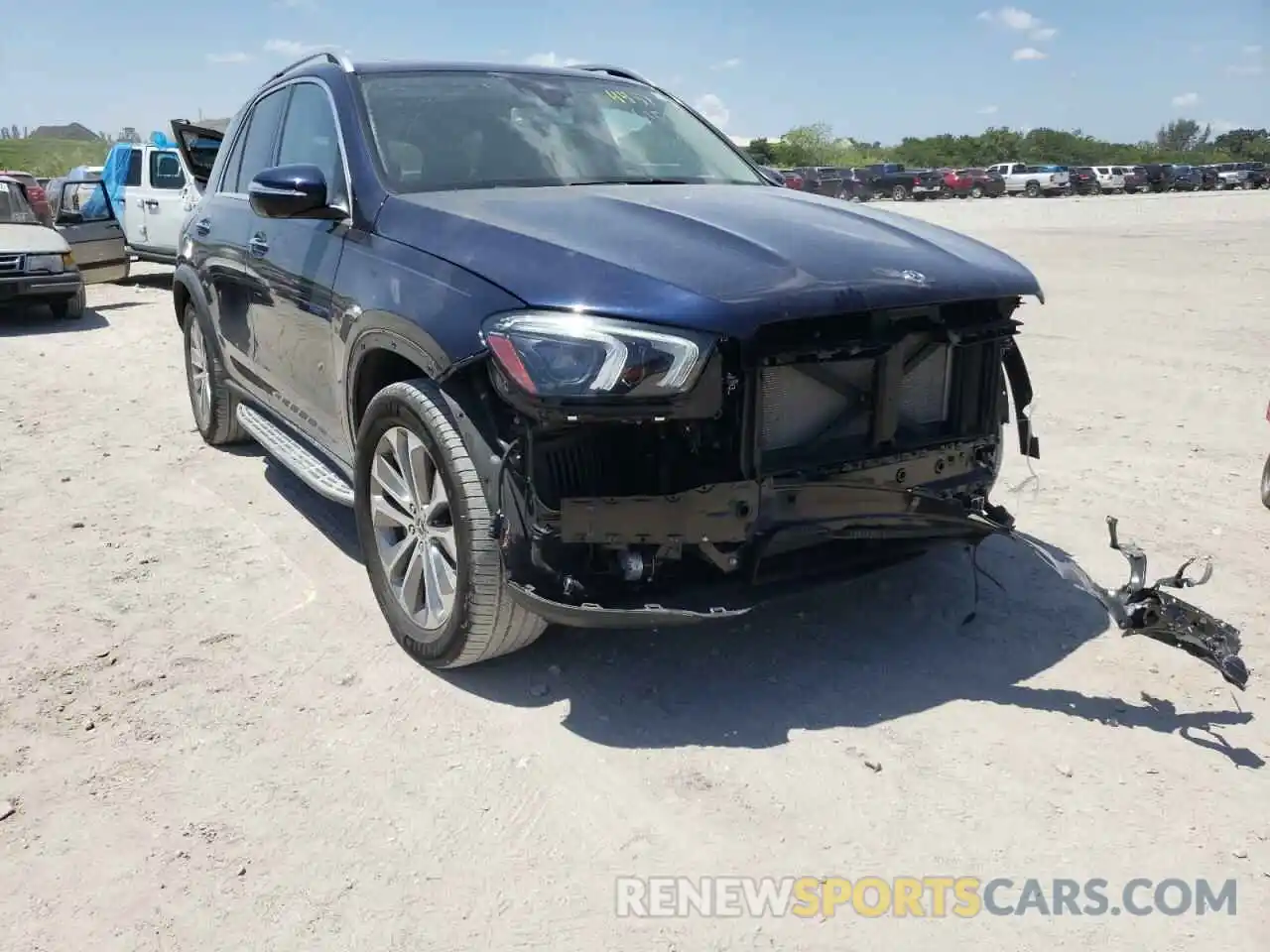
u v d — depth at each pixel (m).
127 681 3.37
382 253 3.49
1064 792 2.77
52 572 4.23
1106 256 17.78
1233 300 11.96
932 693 3.26
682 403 2.71
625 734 3.05
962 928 2.33
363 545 3.67
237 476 5.50
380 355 3.52
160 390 7.70
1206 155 106.62
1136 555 3.20
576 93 4.50
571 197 3.56
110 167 15.49
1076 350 8.96
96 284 14.21
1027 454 3.75
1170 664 3.44
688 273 2.83
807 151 81.50
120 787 2.83
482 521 3.01
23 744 3.02
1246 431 6.28
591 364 2.70
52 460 5.80
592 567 2.94
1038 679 3.35
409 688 3.32
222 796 2.79
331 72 4.26
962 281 3.13
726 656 3.50
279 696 3.28
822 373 3.03
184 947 2.29
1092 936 2.30
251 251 4.62
